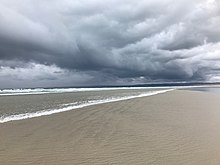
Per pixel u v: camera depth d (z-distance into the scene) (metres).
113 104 26.05
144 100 31.69
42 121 15.34
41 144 10.17
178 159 8.47
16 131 12.48
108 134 12.10
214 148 9.80
